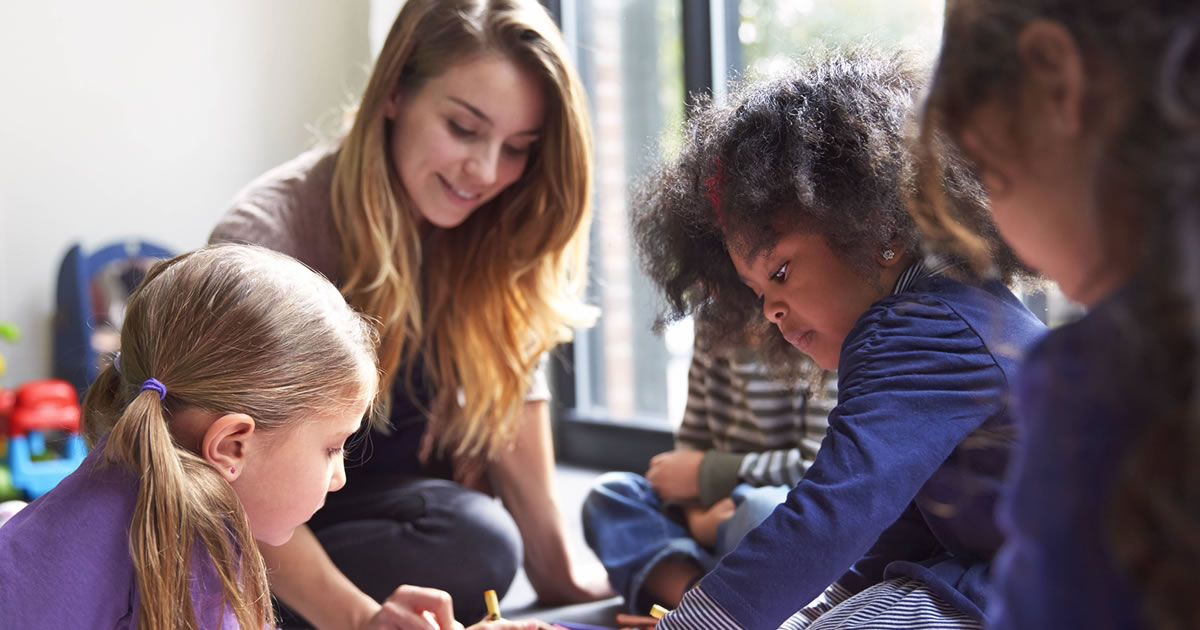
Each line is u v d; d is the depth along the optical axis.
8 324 2.64
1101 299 0.50
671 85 2.47
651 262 1.17
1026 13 0.52
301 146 3.21
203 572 0.90
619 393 2.75
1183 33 0.45
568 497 2.39
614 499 1.53
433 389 1.60
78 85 2.92
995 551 0.91
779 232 0.98
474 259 1.55
